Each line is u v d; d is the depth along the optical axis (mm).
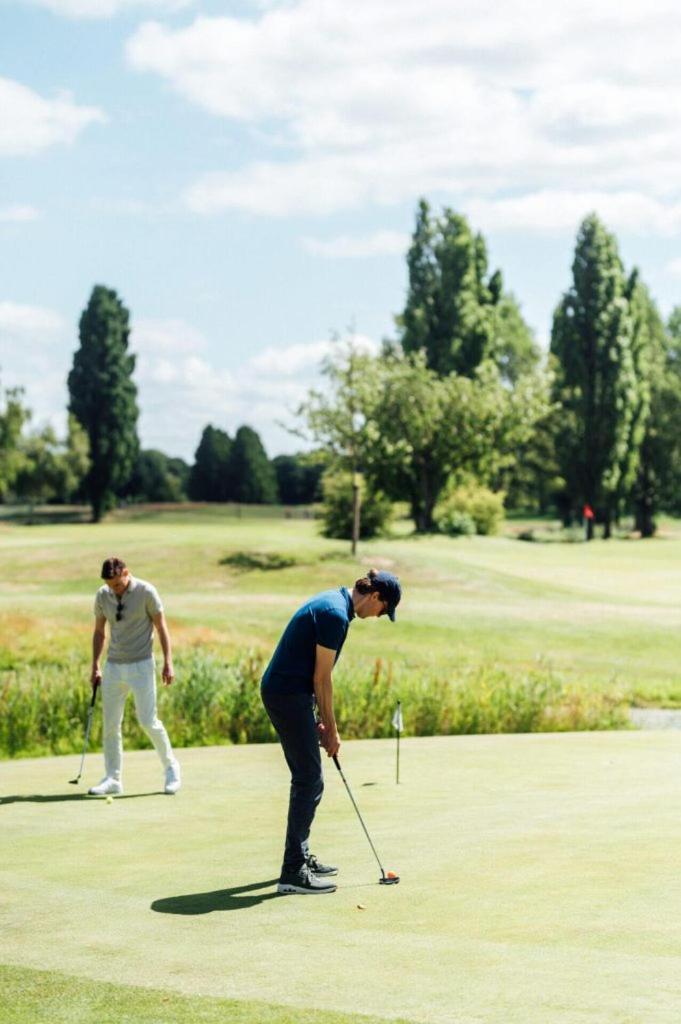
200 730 14094
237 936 4828
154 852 6570
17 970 4414
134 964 4465
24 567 44188
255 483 127062
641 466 84312
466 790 8719
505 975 4168
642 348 80750
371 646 27734
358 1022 3758
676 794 8281
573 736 13234
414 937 4707
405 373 59844
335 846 6602
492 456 65188
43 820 7621
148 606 8852
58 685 14672
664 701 20859
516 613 33844
